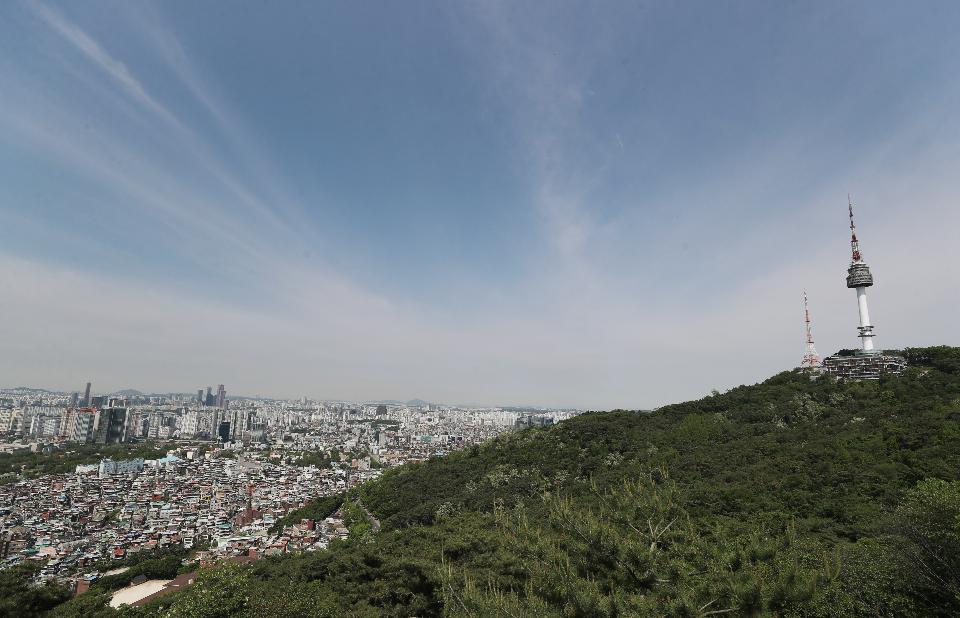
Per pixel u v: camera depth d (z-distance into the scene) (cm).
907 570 2047
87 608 3222
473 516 4450
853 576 2041
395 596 3322
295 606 2670
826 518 3422
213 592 2603
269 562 5572
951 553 1952
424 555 3491
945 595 1916
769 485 4169
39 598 3117
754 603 1225
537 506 4931
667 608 1301
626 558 1521
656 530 1666
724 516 3578
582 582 1394
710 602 1312
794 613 1345
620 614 1284
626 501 1772
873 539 2627
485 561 2989
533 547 1694
